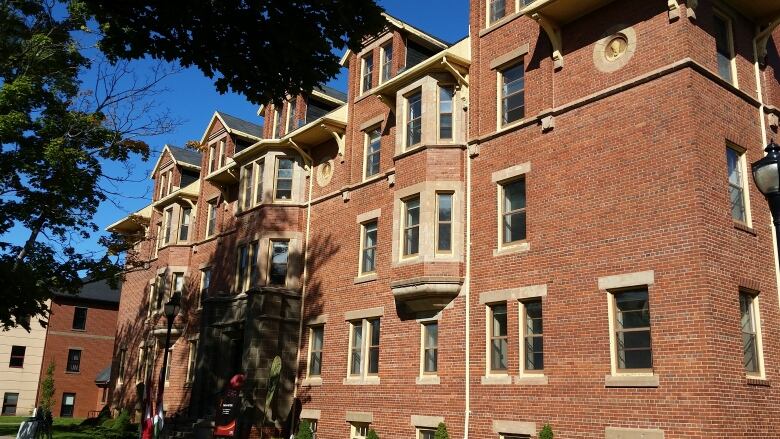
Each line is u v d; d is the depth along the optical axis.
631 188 15.21
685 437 13.10
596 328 15.17
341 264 23.78
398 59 23.62
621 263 15.01
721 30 16.47
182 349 33.09
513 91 18.95
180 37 10.70
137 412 35.44
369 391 20.98
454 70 20.09
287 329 24.69
